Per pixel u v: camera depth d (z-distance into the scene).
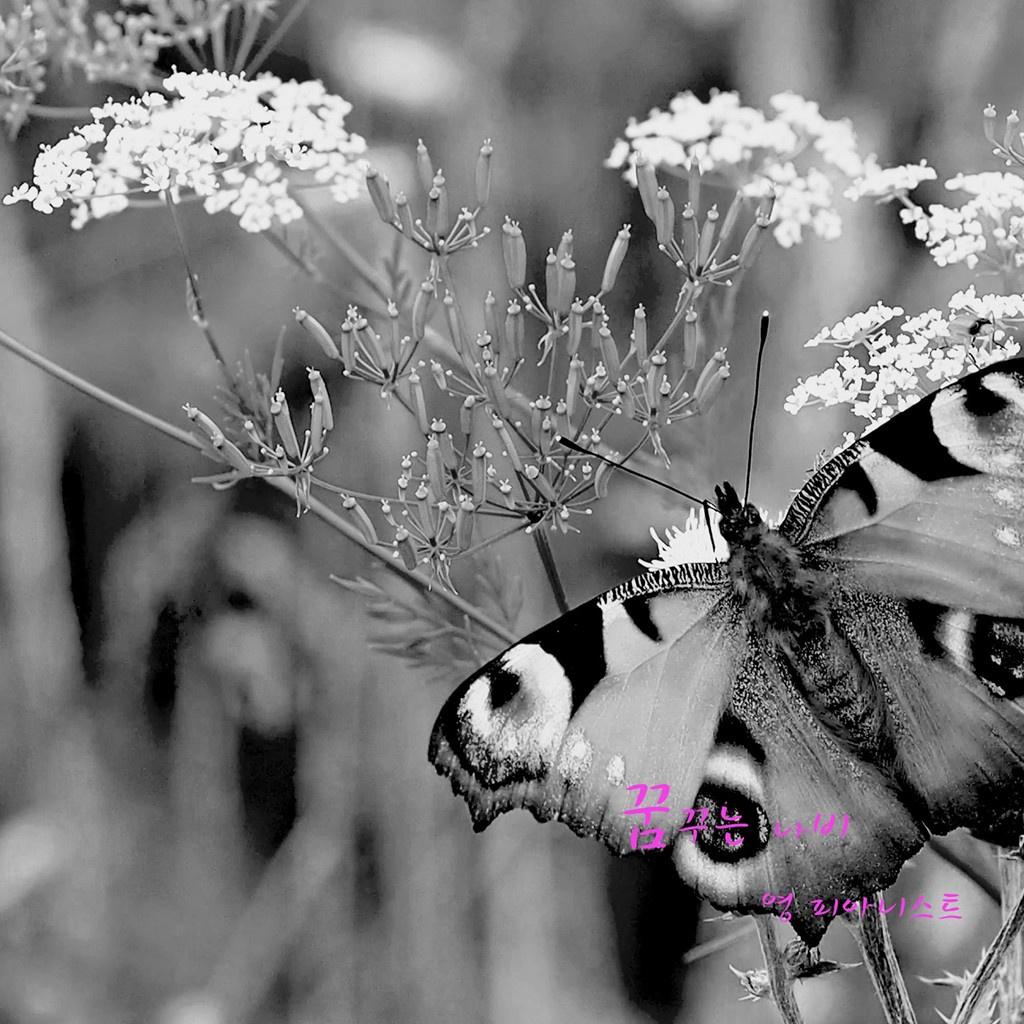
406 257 0.79
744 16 0.88
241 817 1.00
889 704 0.72
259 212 0.75
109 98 0.75
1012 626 0.72
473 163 0.86
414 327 0.73
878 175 0.75
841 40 0.86
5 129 0.80
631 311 0.87
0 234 0.89
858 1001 0.82
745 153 0.77
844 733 0.72
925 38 0.84
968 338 0.73
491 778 0.72
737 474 0.80
